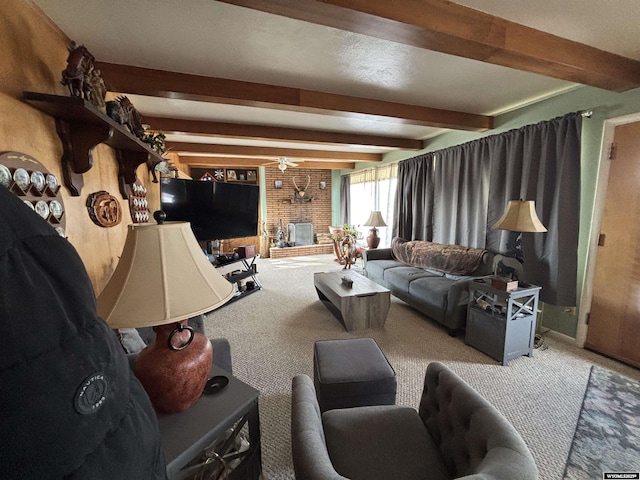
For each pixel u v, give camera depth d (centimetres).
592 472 130
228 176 712
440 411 111
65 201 133
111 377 49
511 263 264
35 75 122
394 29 132
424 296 302
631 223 213
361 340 181
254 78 221
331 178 775
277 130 360
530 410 169
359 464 97
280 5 115
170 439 76
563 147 239
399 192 476
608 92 221
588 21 150
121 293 77
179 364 83
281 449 145
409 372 210
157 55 185
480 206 328
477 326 240
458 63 200
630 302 215
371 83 232
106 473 44
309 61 196
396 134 409
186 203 336
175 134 336
